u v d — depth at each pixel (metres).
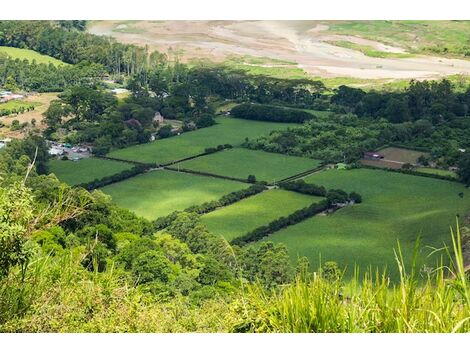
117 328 6.26
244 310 5.93
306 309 5.68
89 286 6.61
